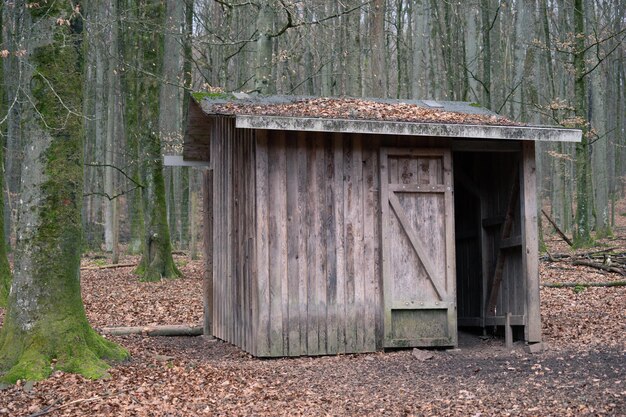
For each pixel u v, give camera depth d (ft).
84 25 29.30
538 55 96.02
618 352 32.19
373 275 35.22
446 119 35.01
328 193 34.73
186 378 27.84
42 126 27.86
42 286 27.68
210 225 43.62
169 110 99.40
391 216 35.47
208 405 24.23
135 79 73.31
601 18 108.78
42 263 27.76
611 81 139.85
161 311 49.26
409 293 35.50
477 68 96.53
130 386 26.05
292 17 54.03
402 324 35.42
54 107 27.94
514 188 38.27
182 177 105.50
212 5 90.33
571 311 45.42
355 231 35.04
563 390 25.09
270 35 54.49
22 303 27.68
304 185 34.42
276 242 33.94
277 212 33.99
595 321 41.34
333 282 34.63
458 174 42.75
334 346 34.53
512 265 39.11
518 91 85.10
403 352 35.19
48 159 27.91
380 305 35.32
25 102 28.25
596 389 24.84
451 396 25.35
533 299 36.19
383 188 35.24
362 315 34.99
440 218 36.14
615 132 140.87
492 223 40.73
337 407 24.21
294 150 34.37
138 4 68.08
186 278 66.49
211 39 78.13
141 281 64.34
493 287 40.52
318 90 107.86
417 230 35.76
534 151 36.78
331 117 32.68
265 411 23.61
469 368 30.66
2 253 46.06
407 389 26.76
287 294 34.01
